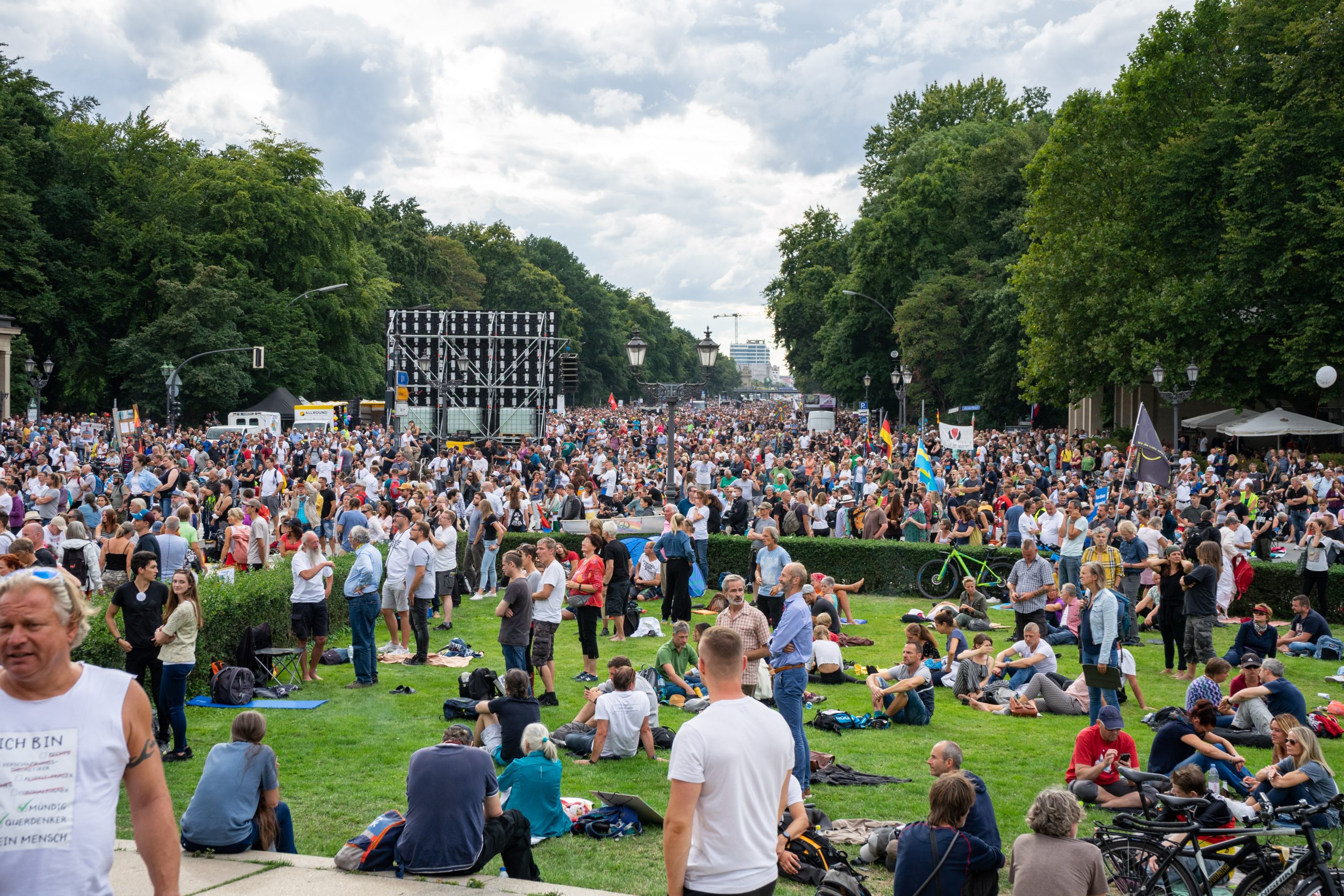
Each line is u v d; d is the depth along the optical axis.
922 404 52.44
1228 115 36.47
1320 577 17.45
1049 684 12.27
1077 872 5.85
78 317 59.94
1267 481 31.25
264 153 70.00
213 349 57.44
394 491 25.45
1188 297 36.16
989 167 62.78
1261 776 8.39
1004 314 55.66
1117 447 44.88
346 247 73.31
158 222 61.47
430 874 6.41
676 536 16.86
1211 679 10.70
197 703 11.66
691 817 3.98
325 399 71.06
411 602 14.11
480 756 6.79
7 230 54.97
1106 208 41.03
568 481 26.78
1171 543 17.59
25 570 3.19
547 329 46.62
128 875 6.30
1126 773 8.20
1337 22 33.06
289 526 16.86
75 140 64.94
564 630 16.92
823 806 8.75
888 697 11.71
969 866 5.99
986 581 19.47
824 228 89.69
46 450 34.22
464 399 46.47
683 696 12.08
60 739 3.08
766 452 38.47
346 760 9.75
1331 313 33.03
